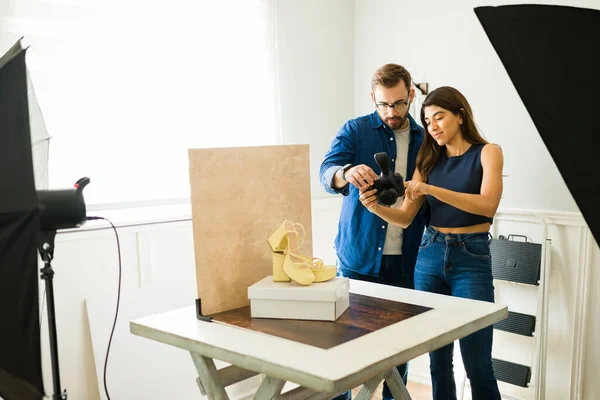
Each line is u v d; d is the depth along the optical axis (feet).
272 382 4.46
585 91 1.71
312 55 11.48
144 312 8.70
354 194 8.20
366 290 5.99
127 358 8.43
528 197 9.54
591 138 1.69
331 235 11.98
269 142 10.81
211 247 5.15
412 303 5.41
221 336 4.56
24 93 4.06
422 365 11.28
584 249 9.00
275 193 5.54
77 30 8.27
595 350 9.07
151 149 9.20
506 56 1.77
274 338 4.42
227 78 10.11
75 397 8.06
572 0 8.75
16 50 4.12
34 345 4.09
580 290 9.11
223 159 5.18
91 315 8.11
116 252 8.43
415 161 8.14
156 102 9.21
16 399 3.96
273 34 10.72
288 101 11.12
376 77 7.63
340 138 8.18
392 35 11.45
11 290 4.00
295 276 4.97
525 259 9.16
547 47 1.74
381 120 8.11
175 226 9.09
